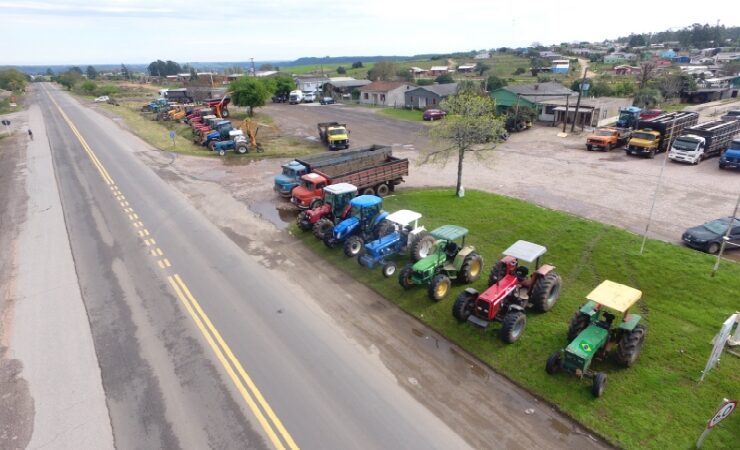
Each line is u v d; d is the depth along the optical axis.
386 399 9.48
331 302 13.34
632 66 96.69
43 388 10.02
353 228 16.77
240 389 9.86
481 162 29.16
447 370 10.35
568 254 15.66
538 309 12.29
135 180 26.56
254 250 17.09
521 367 10.30
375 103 63.53
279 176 23.61
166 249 17.17
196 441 8.56
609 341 10.21
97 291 14.14
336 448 8.30
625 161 28.94
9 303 13.52
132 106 69.44
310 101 70.25
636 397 9.27
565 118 39.50
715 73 80.94
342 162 23.98
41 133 43.22
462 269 13.70
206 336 11.76
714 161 28.31
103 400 9.65
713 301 12.53
